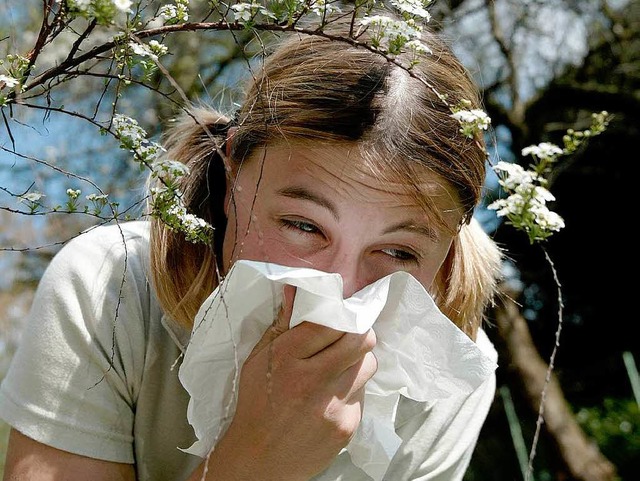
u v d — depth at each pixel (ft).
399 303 3.16
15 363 3.48
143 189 3.79
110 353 3.41
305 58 3.13
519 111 12.19
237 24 2.48
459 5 9.41
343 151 2.94
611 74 13.52
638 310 17.61
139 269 3.64
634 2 12.96
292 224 3.06
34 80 2.39
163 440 3.62
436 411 4.11
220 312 2.96
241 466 3.04
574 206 17.06
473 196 3.23
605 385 18.06
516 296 11.66
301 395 2.98
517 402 11.66
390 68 3.11
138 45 2.23
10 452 3.36
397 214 3.02
